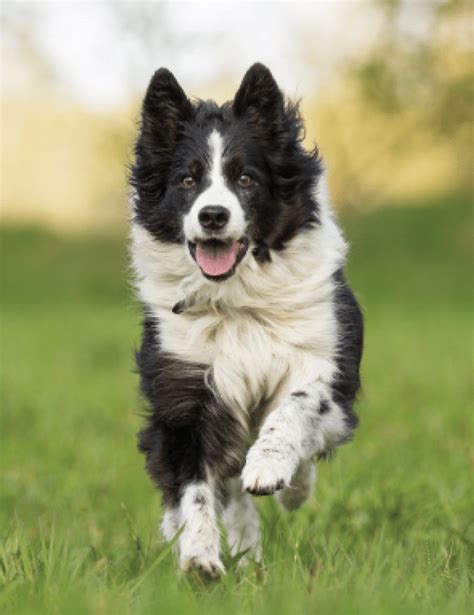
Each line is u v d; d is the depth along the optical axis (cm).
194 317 679
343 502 800
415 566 612
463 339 2219
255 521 730
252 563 625
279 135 689
